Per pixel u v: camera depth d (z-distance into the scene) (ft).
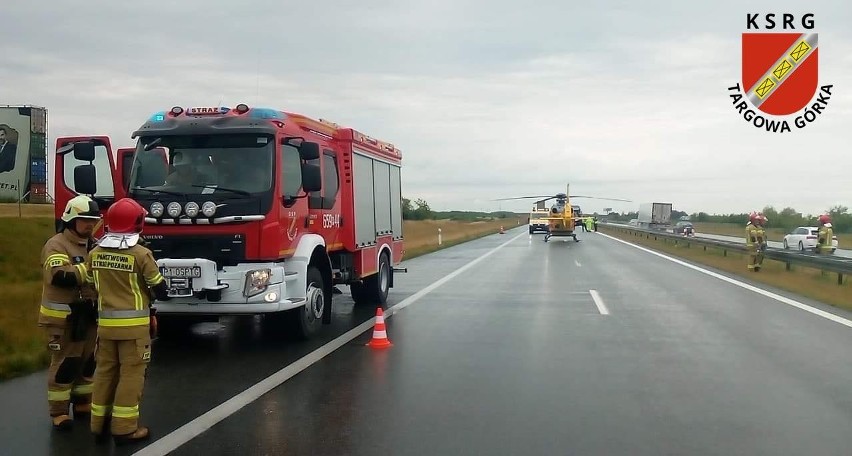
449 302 46.75
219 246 29.12
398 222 50.52
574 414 20.59
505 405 21.57
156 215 29.12
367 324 37.55
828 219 76.28
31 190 132.16
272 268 29.48
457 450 17.47
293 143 31.58
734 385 24.04
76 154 31.09
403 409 21.15
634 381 24.63
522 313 41.47
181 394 22.93
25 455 17.16
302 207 32.35
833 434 18.70
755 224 70.13
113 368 18.37
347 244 38.83
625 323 37.52
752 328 35.73
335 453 17.26
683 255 99.04
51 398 19.22
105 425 18.38
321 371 26.30
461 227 241.35
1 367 25.52
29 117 130.72
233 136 30.14
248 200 29.22
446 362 27.84
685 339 32.71
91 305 19.60
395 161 49.49
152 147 30.42
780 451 17.35
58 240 19.10
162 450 17.49
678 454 17.17
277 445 17.88
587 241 150.71
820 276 63.21
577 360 28.17
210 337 33.65
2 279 55.36
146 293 18.45
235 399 22.31
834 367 26.76
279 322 31.99
